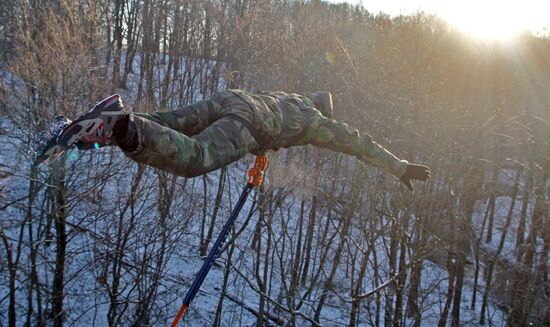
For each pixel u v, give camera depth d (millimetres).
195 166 2971
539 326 16906
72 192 14844
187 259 20328
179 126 3494
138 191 17141
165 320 16781
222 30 27797
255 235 20656
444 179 19016
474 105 19781
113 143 2834
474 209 21188
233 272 20875
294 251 23172
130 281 16828
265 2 24000
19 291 16359
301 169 19031
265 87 20547
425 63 20000
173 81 27031
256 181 4008
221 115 3521
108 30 21734
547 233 17906
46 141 2852
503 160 21062
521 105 20328
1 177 15172
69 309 15344
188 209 18828
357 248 18516
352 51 20375
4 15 19406
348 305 20219
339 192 22000
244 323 19219
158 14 32562
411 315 18422
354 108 18297
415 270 17703
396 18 21906
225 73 24031
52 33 15164
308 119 3957
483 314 19844
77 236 17500
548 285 17594
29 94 14859
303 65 19922
